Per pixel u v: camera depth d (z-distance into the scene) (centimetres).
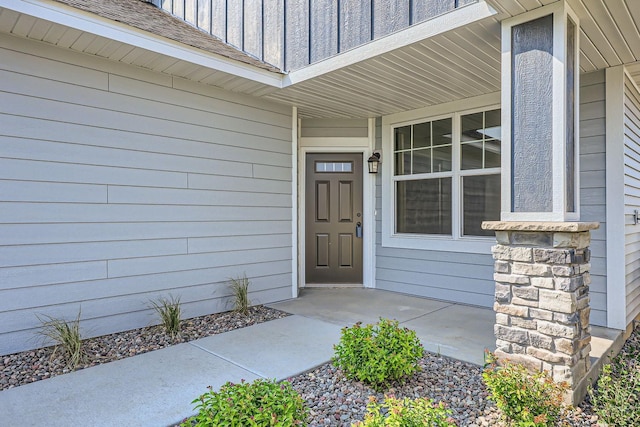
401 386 262
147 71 385
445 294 508
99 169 356
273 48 454
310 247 604
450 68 384
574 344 242
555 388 213
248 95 470
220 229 445
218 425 165
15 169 312
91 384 264
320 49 401
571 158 273
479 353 320
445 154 513
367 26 360
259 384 198
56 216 332
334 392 257
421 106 522
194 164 421
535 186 265
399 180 562
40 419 220
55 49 331
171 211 404
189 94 417
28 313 318
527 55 271
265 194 490
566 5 259
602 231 383
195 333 373
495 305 271
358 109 539
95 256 354
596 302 386
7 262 309
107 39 321
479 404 241
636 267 438
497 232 272
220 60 387
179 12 640
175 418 223
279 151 506
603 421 212
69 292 339
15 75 313
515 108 275
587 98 392
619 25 292
